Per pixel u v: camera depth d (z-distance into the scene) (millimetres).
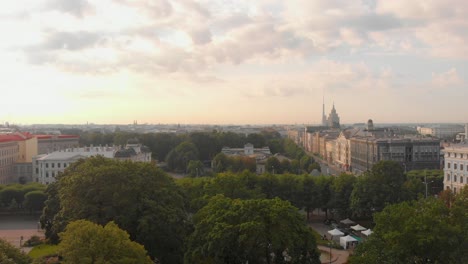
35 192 180125
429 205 81188
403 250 70125
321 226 160125
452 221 75875
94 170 103750
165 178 114125
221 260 82750
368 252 74125
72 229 72438
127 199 99625
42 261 76500
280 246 78938
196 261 88938
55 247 124625
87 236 70250
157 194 103938
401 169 159500
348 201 162125
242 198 128250
